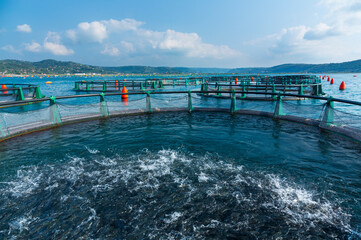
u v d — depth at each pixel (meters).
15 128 9.49
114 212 3.95
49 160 6.52
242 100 21.34
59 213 3.96
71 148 7.61
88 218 3.80
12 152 7.27
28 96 22.42
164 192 4.59
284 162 6.09
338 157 6.39
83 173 5.59
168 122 11.75
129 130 10.06
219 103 20.34
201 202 4.20
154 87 36.81
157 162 6.24
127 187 4.83
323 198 4.29
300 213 3.84
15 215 3.92
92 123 11.65
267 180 5.05
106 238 3.34
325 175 5.27
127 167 5.92
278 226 3.51
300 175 5.28
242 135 8.96
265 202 4.17
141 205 4.14
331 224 3.55
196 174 5.41
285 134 9.00
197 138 8.62
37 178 5.33
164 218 3.75
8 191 4.73
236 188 4.70
